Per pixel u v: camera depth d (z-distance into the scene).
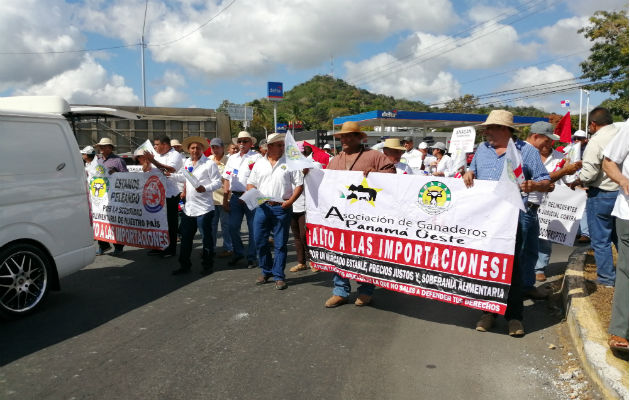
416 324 4.38
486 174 4.15
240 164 7.03
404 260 4.45
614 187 4.58
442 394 3.10
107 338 4.10
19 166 4.59
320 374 3.38
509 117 4.01
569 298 4.38
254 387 3.20
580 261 5.64
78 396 3.11
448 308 4.84
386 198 4.52
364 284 4.91
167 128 14.66
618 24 20.48
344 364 3.54
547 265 6.08
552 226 6.07
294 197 5.29
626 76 20.72
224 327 4.32
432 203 4.23
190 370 3.46
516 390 3.15
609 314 3.96
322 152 8.53
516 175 3.75
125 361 3.63
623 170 3.33
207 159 6.33
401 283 4.48
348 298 5.23
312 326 4.34
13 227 4.50
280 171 5.43
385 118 26.33
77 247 5.23
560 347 3.82
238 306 4.94
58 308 4.95
